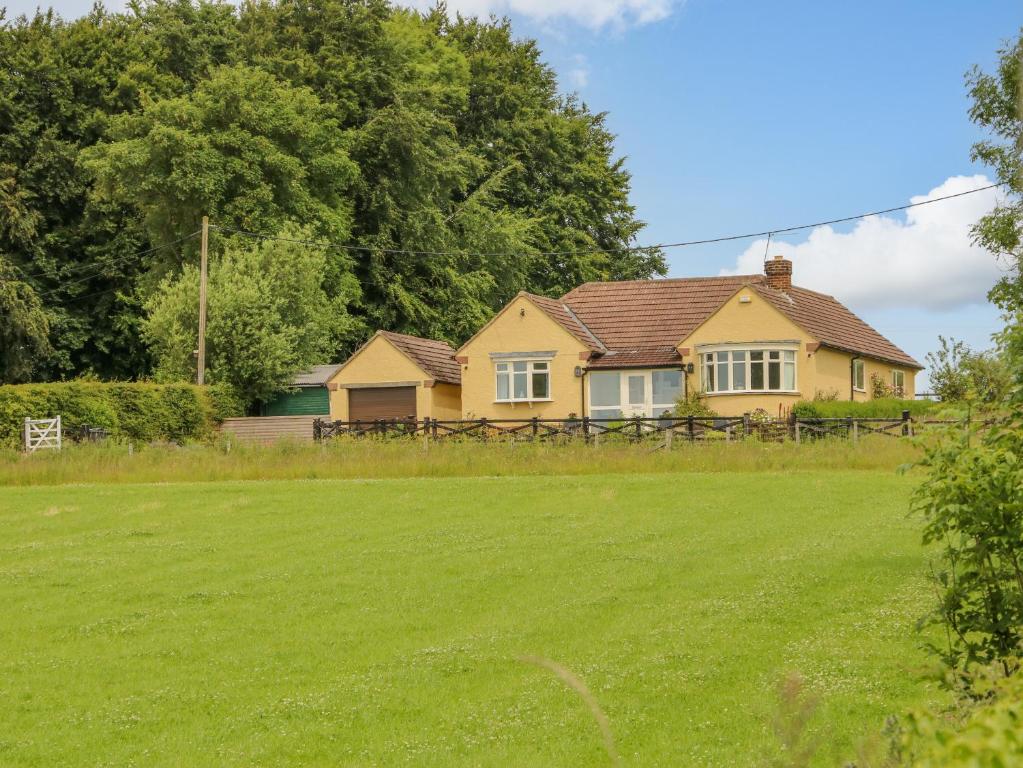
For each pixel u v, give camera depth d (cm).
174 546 2286
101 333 6275
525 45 8244
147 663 1488
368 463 3331
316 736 1175
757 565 1888
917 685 1180
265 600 1814
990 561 902
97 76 6178
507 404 4953
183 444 4659
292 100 6078
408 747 1131
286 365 5619
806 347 4659
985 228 2695
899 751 562
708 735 1105
